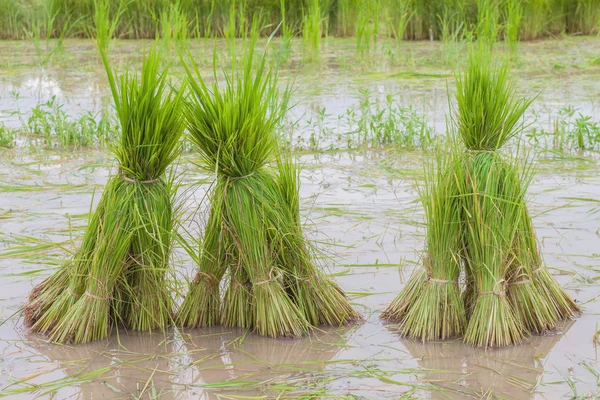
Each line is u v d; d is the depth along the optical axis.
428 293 4.32
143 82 4.20
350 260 5.38
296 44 16.34
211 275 4.47
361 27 14.24
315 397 3.65
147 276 4.40
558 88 11.27
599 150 8.09
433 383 3.79
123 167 4.27
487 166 4.26
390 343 4.26
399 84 12.12
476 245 4.21
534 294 4.35
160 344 4.28
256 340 4.33
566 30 16.69
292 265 4.43
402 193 6.85
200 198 6.70
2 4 17.64
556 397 3.64
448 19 16.30
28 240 5.70
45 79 13.09
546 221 6.02
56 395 3.72
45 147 8.65
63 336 4.28
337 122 9.67
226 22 16.44
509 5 14.34
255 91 4.27
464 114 4.37
